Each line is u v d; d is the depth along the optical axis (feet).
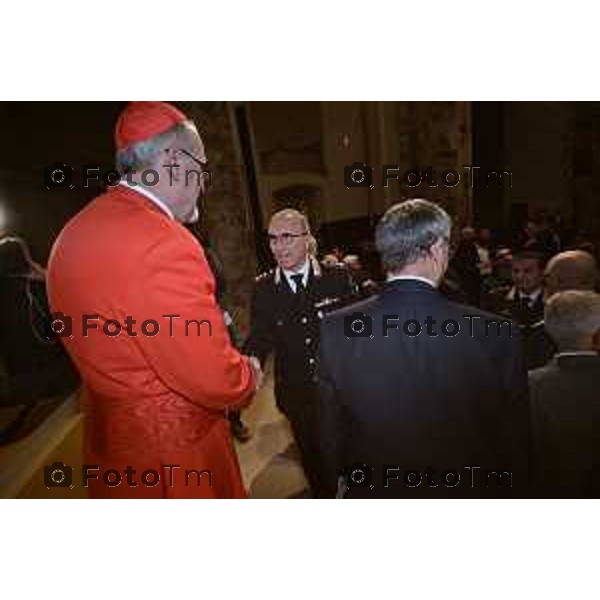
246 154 8.77
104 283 3.42
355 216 8.31
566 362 4.10
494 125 10.84
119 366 3.61
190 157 3.73
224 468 4.24
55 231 7.04
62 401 7.17
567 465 4.20
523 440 3.85
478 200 9.31
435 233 3.58
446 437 3.83
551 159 11.37
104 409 3.82
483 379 3.69
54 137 7.13
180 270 3.44
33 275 6.56
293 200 9.00
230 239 8.22
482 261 6.39
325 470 4.75
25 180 6.95
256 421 8.22
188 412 3.82
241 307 7.77
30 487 5.87
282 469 7.15
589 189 11.34
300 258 5.95
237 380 3.64
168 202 3.76
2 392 6.72
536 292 5.46
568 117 11.55
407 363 3.71
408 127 10.56
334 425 4.06
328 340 3.90
